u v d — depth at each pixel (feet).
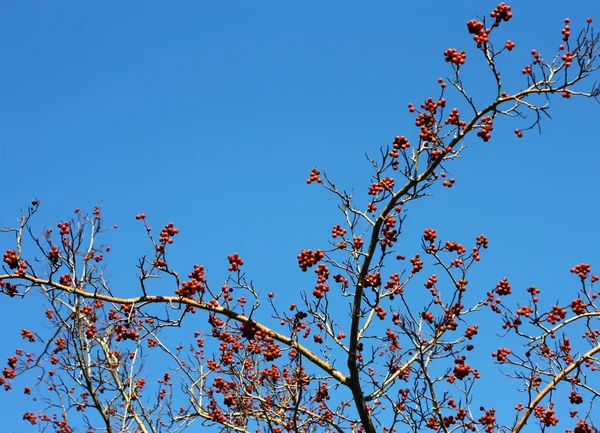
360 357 37.17
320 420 38.32
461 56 31.48
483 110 31.40
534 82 31.55
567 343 35.73
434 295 36.11
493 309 35.86
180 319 34.19
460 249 35.47
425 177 32.14
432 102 32.27
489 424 36.65
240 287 34.53
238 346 38.63
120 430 40.81
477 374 37.99
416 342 35.19
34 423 42.91
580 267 35.86
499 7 31.09
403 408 36.37
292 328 35.76
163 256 33.83
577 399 35.68
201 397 40.93
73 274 37.40
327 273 35.17
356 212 33.65
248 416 39.04
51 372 42.83
